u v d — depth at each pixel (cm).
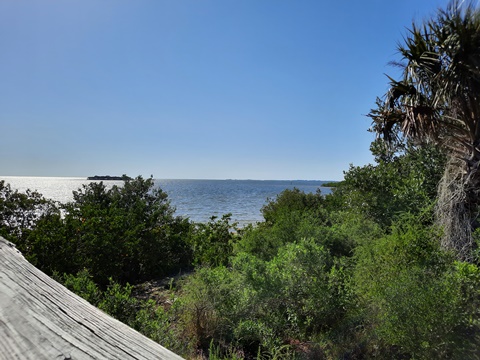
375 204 820
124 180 1109
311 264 534
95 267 703
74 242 703
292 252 585
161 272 862
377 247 486
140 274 846
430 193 764
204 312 485
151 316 512
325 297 472
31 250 665
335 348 414
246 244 852
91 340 71
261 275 530
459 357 331
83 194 1083
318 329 477
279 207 1379
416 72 652
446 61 598
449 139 607
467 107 558
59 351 64
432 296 346
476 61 539
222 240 978
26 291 95
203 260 841
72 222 733
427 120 605
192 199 5259
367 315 429
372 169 907
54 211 908
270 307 508
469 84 546
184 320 493
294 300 505
